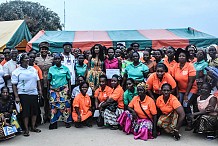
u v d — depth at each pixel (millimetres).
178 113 5668
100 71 7141
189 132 6250
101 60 7172
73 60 7340
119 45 8250
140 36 12148
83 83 6879
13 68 6492
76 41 11125
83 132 6418
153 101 6023
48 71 6957
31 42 10930
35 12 35156
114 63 7094
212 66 6488
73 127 6891
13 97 6293
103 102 6793
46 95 7145
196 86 6352
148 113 5996
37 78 6445
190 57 7113
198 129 5809
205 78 6398
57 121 7031
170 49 6453
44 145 5531
